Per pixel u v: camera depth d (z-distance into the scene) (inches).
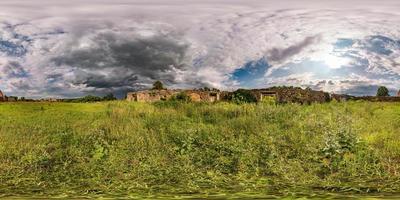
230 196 350.3
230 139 563.5
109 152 532.7
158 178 437.4
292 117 693.3
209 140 558.3
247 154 504.1
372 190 372.2
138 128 617.9
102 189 391.9
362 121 665.0
